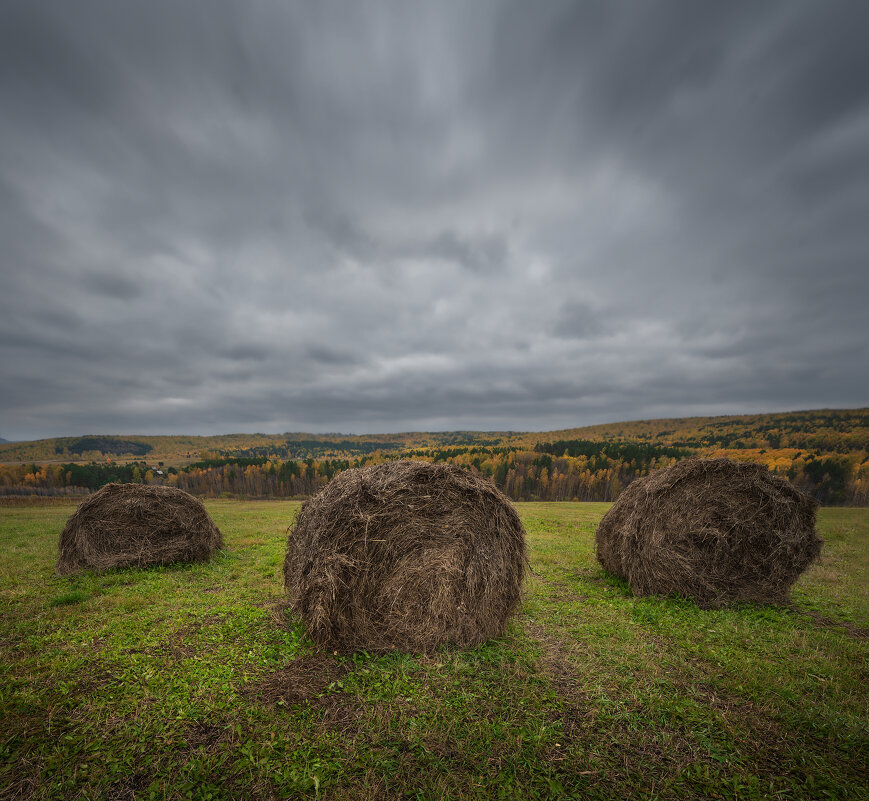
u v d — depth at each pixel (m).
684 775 3.65
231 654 5.66
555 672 5.35
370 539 5.94
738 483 8.37
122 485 10.41
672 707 4.57
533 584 9.23
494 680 5.12
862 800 3.39
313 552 6.04
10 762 3.65
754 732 4.22
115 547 9.88
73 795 3.34
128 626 6.49
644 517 8.64
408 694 4.79
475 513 6.41
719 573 8.23
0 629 6.35
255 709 4.43
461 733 4.13
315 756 3.79
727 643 6.27
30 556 11.23
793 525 8.13
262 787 3.44
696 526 8.31
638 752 3.93
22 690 4.70
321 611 5.72
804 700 4.73
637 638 6.38
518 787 3.46
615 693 4.86
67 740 3.90
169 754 3.79
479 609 6.24
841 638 6.47
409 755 3.82
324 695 4.75
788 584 8.12
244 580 9.09
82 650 5.71
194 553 10.51
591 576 10.05
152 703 4.51
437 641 6.00
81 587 8.45
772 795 3.46
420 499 6.21
